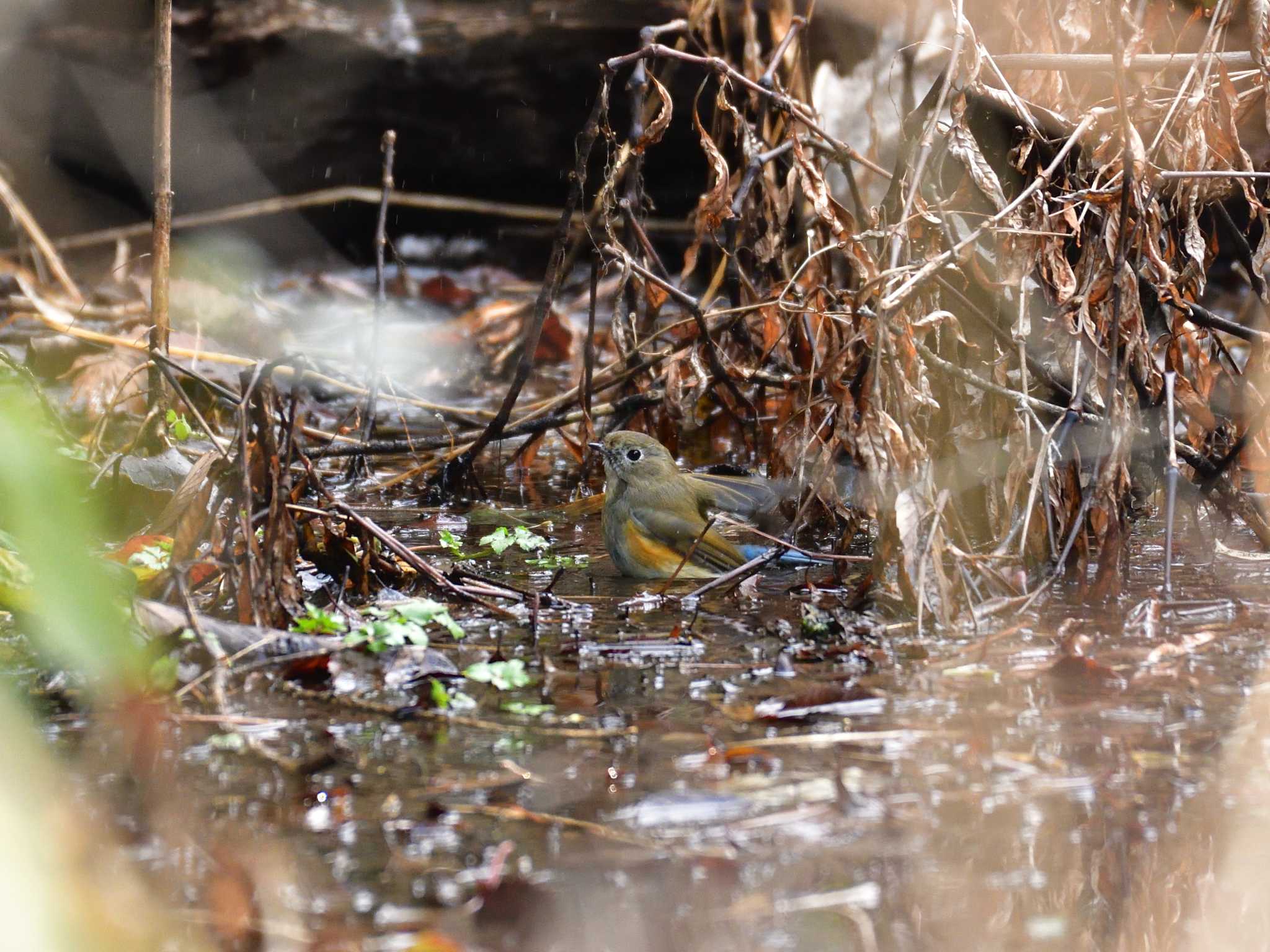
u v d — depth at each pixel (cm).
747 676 624
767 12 1659
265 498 698
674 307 1780
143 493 898
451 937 382
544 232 2158
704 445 1259
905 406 739
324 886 412
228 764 510
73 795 477
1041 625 705
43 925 210
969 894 411
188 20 1992
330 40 2003
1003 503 837
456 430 1341
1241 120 861
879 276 766
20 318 1625
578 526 1036
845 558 812
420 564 771
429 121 2064
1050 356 858
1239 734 538
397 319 1877
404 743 534
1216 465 851
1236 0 862
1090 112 807
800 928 390
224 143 2059
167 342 969
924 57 1331
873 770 504
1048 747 527
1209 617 716
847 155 945
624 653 664
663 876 420
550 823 458
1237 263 1845
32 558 212
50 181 2069
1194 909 405
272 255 2147
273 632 629
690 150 2008
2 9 1986
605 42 1998
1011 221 800
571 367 1681
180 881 411
